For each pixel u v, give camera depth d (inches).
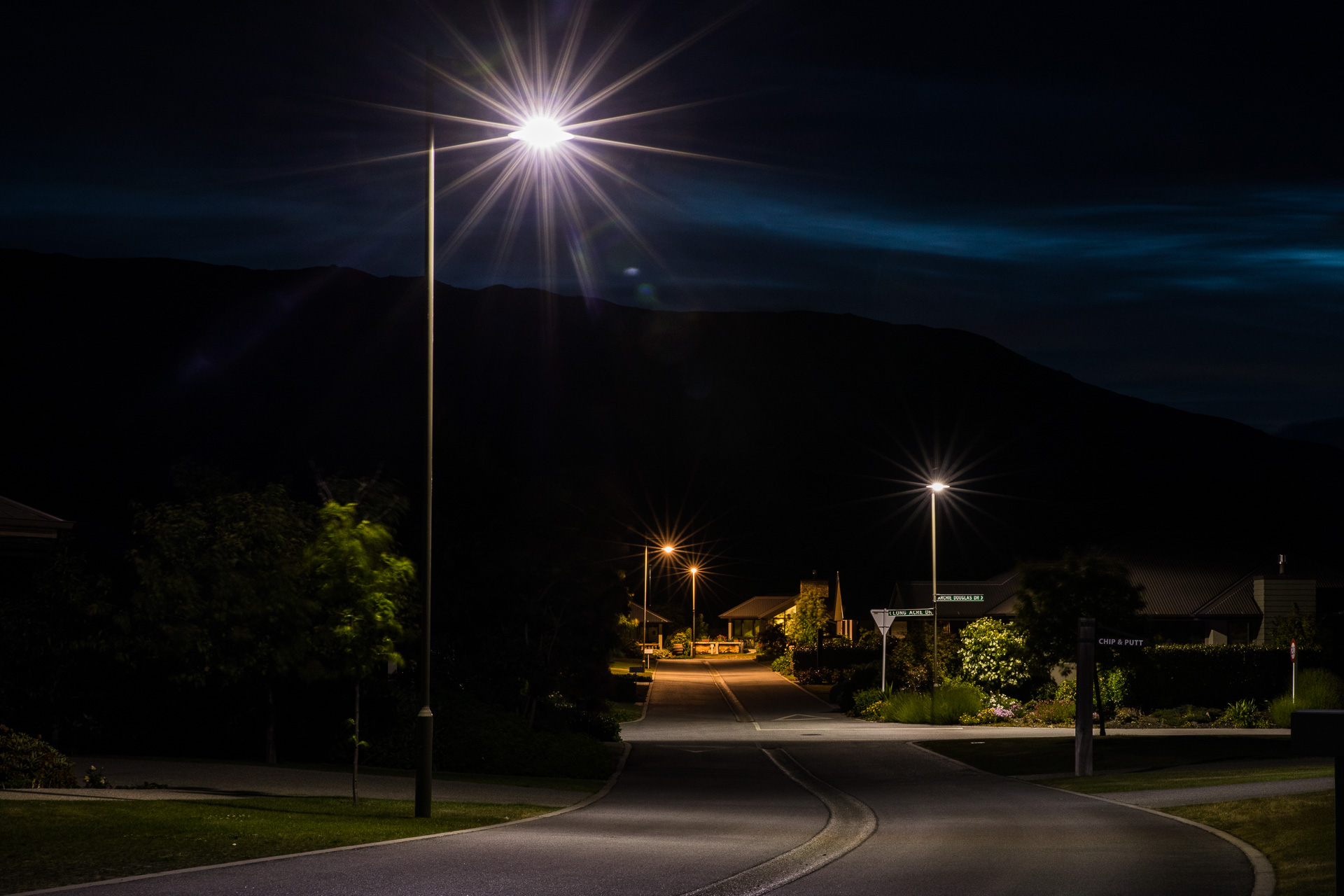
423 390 647.8
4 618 858.8
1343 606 2036.2
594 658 1368.1
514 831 576.1
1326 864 445.1
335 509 668.1
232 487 903.7
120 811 534.0
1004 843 560.7
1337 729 224.5
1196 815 657.6
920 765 1178.6
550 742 1096.8
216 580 821.2
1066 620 1439.5
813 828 635.5
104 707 983.6
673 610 4746.6
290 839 486.9
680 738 1526.8
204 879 384.8
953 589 2357.3
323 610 727.1
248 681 946.7
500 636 1289.4
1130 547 2186.3
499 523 1362.0
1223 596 2003.0
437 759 1037.2
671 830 606.9
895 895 396.5
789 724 1750.7
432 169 648.4
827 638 3184.1
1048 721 1669.5
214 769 847.7
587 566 1352.1
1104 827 629.6
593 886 398.6
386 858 450.9
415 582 839.7
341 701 1042.1
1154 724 1614.2
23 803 537.6
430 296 647.8
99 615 865.5
